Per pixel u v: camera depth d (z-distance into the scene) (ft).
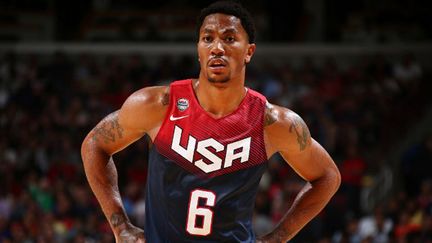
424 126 84.84
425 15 109.09
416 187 72.64
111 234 63.77
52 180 75.00
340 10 110.63
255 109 19.62
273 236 21.12
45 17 110.01
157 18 109.60
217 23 18.95
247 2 109.81
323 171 21.36
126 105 20.06
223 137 19.19
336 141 78.18
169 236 19.26
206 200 18.99
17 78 91.66
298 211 21.38
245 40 19.22
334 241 67.10
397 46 103.35
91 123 82.12
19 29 109.50
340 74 92.48
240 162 19.21
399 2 110.93
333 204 68.44
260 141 19.57
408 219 64.85
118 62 96.32
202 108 19.27
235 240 19.27
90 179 21.15
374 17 109.09
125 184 74.54
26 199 68.33
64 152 77.97
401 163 74.13
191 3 113.19
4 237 64.69
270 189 69.62
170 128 19.36
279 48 104.42
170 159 19.21
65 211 68.33
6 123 82.69
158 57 104.78
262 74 89.66
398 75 94.02
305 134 20.30
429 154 73.20
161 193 19.24
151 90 19.92
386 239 63.46
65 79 91.97
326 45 104.06
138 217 67.36
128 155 76.33
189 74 91.76
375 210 68.95
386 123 85.40
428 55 102.73
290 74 90.99
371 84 90.99
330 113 83.25
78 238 63.31
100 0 113.09
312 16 109.29
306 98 84.48
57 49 105.40
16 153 77.92
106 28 108.78
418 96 90.38
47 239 63.62
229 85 18.99
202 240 19.11
